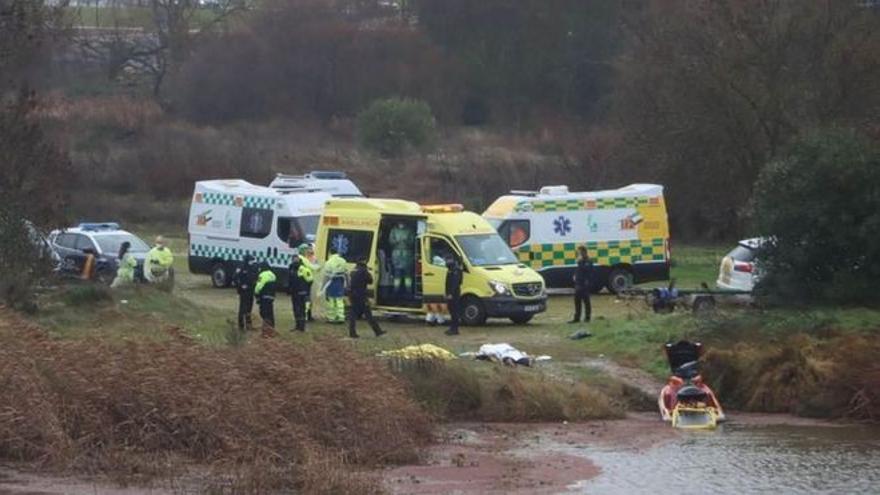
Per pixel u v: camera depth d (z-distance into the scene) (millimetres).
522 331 52094
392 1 151500
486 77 140750
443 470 30766
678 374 39281
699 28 84312
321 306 56938
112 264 66562
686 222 90688
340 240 56656
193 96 135375
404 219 55531
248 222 68000
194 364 32969
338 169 112000
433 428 35469
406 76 138250
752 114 82875
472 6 141750
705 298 53781
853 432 36781
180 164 109438
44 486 27453
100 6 144500
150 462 29516
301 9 140000
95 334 38719
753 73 82125
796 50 82125
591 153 96938
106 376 31703
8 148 55812
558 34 140250
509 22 141375
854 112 80125
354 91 137625
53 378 31547
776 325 44719
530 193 68312
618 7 133125
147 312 52438
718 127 83562
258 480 27734
